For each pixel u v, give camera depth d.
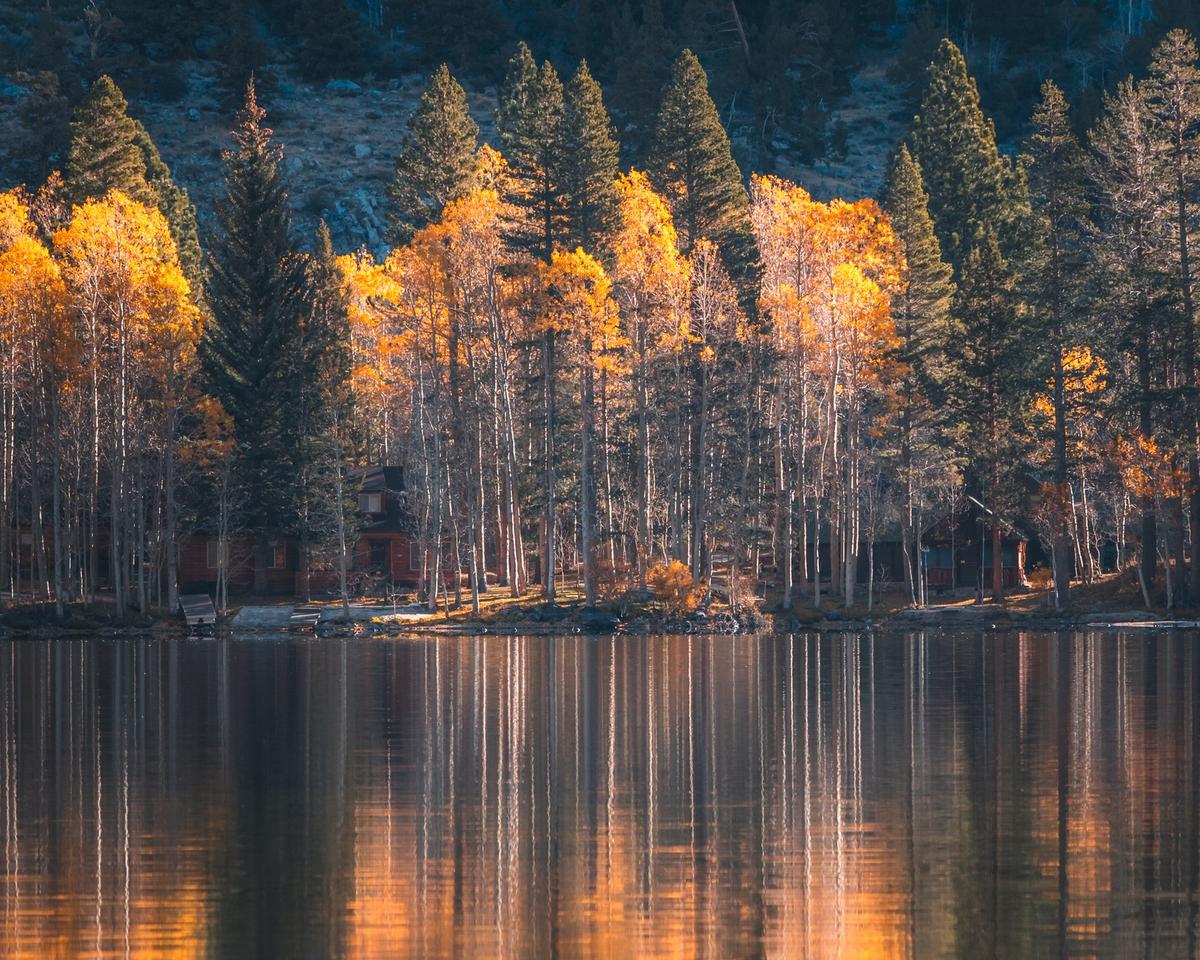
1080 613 167.00
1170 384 178.12
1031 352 178.88
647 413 178.12
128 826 52.00
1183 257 172.00
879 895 43.22
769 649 129.50
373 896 43.31
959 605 178.25
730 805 55.16
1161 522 173.25
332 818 53.22
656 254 168.62
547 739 71.38
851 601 174.00
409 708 83.94
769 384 179.75
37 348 161.00
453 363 172.38
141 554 162.88
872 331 171.12
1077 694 89.00
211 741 71.06
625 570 168.25
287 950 38.66
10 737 72.56
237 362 181.62
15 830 51.34
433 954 38.34
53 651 131.00
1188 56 175.38
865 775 60.94
